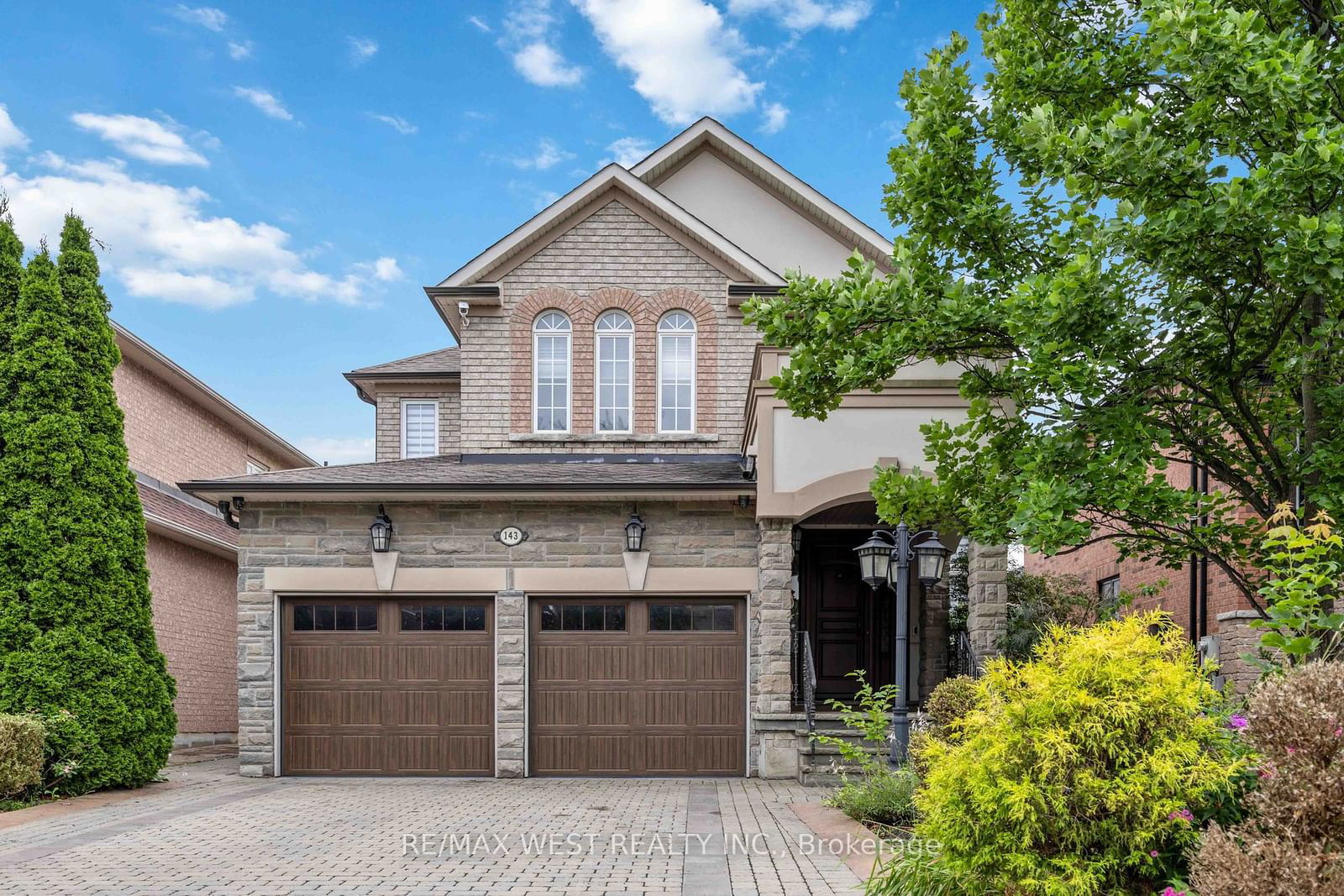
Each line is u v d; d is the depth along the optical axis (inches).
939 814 184.4
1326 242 203.3
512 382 551.8
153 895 238.1
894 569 380.5
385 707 473.7
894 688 375.6
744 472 482.3
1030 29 303.9
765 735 446.0
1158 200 243.4
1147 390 275.1
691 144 613.0
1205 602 483.2
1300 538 201.3
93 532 418.0
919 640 535.2
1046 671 185.9
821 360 303.1
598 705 472.4
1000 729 182.2
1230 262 238.5
